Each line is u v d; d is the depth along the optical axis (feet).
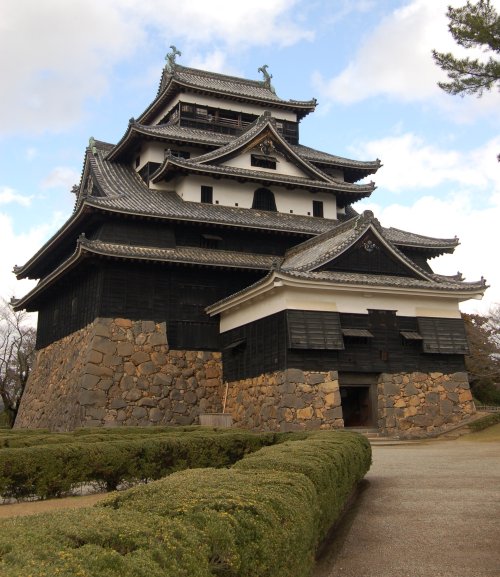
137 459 41.22
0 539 10.01
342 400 86.94
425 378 82.58
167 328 91.76
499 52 47.42
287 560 15.75
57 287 109.50
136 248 92.79
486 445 67.87
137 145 120.47
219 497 15.30
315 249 94.07
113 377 85.66
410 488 39.50
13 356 181.98
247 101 137.49
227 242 102.68
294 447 30.50
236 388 87.92
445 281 89.86
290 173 117.19
